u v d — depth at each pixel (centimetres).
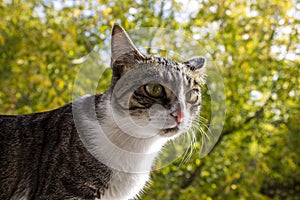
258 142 150
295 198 170
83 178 60
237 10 150
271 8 152
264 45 150
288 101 152
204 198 142
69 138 61
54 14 150
